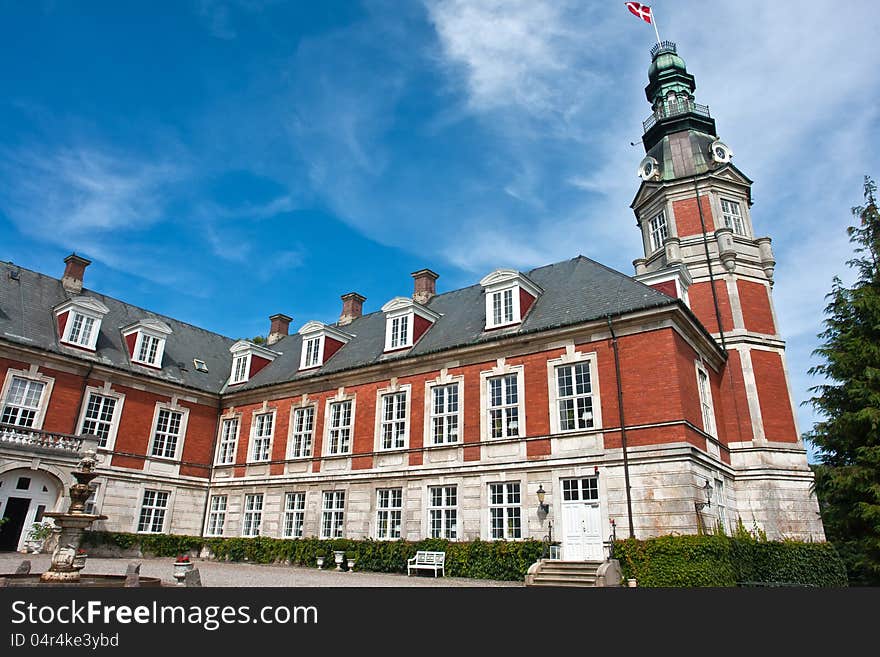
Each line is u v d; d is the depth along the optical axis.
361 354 24.78
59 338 23.44
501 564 16.58
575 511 16.61
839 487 17.77
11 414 21.14
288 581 15.31
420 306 23.75
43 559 17.98
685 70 28.84
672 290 20.53
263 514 23.92
